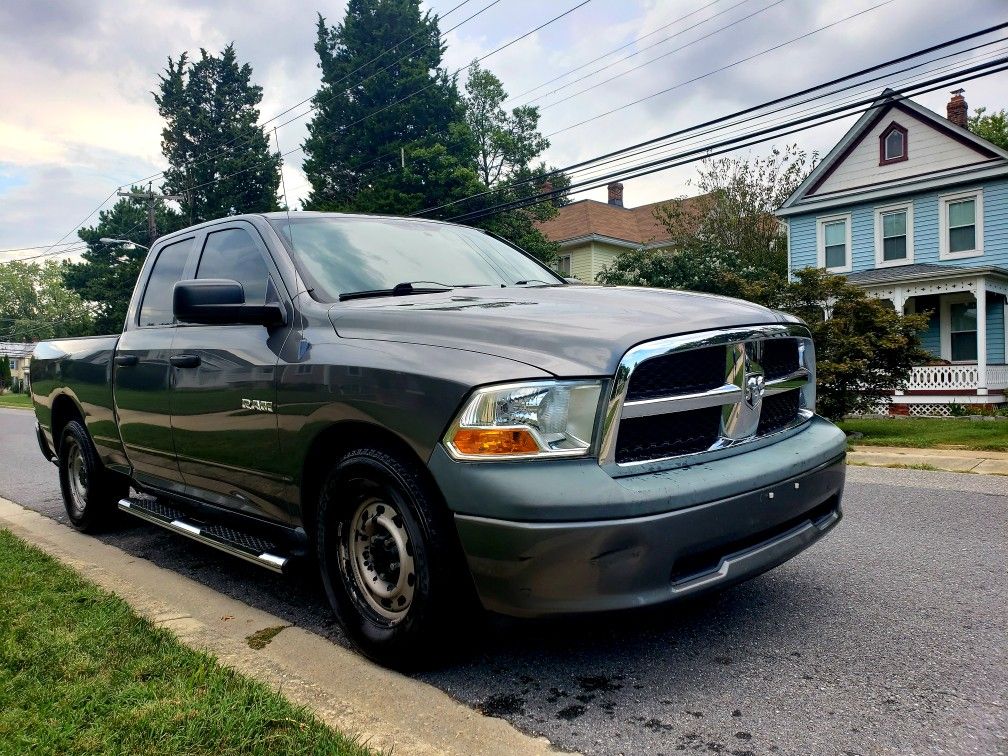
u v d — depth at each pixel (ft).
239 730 7.82
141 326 15.55
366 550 10.05
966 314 65.77
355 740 7.79
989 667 9.37
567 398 8.36
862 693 8.78
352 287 11.96
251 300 12.51
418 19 109.70
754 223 100.58
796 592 12.28
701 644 10.27
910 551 14.65
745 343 9.76
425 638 9.16
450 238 14.69
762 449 9.96
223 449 12.26
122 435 15.53
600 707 8.64
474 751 7.74
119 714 8.13
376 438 9.71
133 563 15.34
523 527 8.08
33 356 20.29
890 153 69.46
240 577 14.44
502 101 106.52
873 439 34.94
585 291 11.62
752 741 7.83
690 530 8.43
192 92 153.38
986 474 23.90
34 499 24.07
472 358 8.89
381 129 104.32
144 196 108.68
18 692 8.72
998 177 63.00
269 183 141.49
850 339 37.32
